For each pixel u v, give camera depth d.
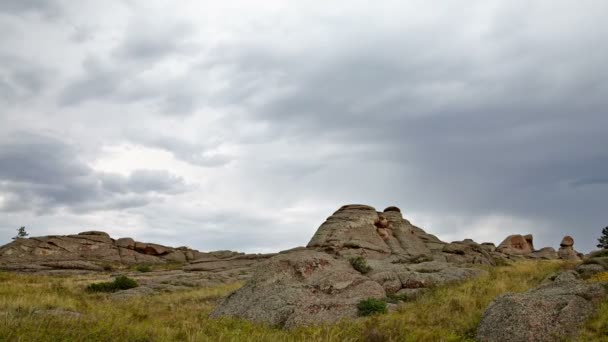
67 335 12.65
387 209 59.56
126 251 67.44
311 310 20.52
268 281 24.28
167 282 41.16
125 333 13.91
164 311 24.94
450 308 19.94
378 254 47.78
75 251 63.38
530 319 14.88
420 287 26.47
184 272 54.22
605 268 22.52
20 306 18.16
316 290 22.91
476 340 15.62
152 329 15.43
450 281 27.20
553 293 17.27
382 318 18.86
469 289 23.59
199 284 40.84
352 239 49.09
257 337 15.97
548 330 14.67
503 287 22.98
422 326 17.33
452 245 49.25
